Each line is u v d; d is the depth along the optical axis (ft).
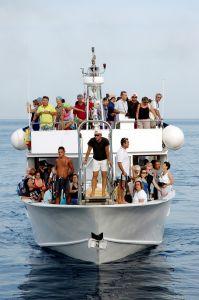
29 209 68.59
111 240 63.52
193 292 56.85
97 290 57.31
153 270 63.52
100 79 70.28
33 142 69.41
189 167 202.39
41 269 64.28
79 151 61.77
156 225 68.69
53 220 63.98
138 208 61.72
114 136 69.67
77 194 64.80
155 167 70.64
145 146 70.08
